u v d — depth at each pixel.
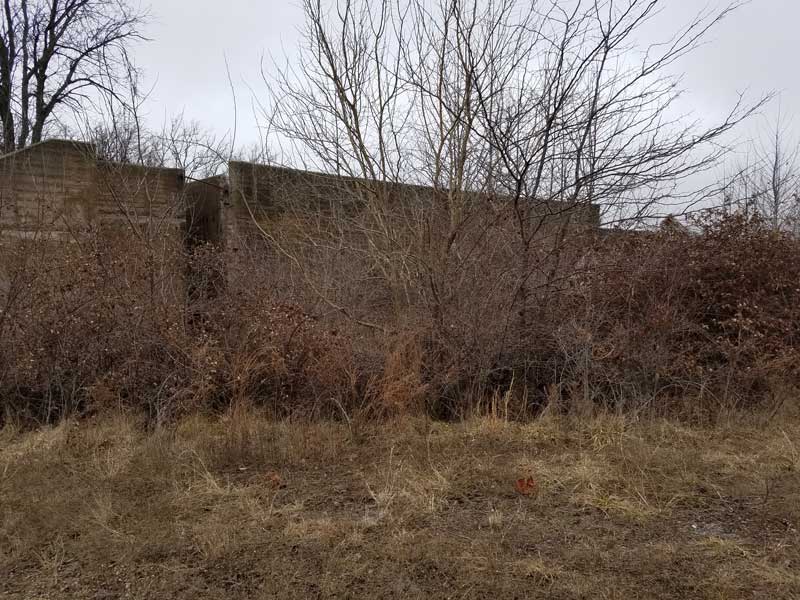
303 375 6.00
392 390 5.78
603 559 3.38
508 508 4.07
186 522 3.82
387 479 4.47
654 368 6.10
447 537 3.63
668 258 6.61
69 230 7.00
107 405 5.75
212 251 7.51
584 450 5.13
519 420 5.85
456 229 6.61
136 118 8.49
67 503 4.04
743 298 6.64
